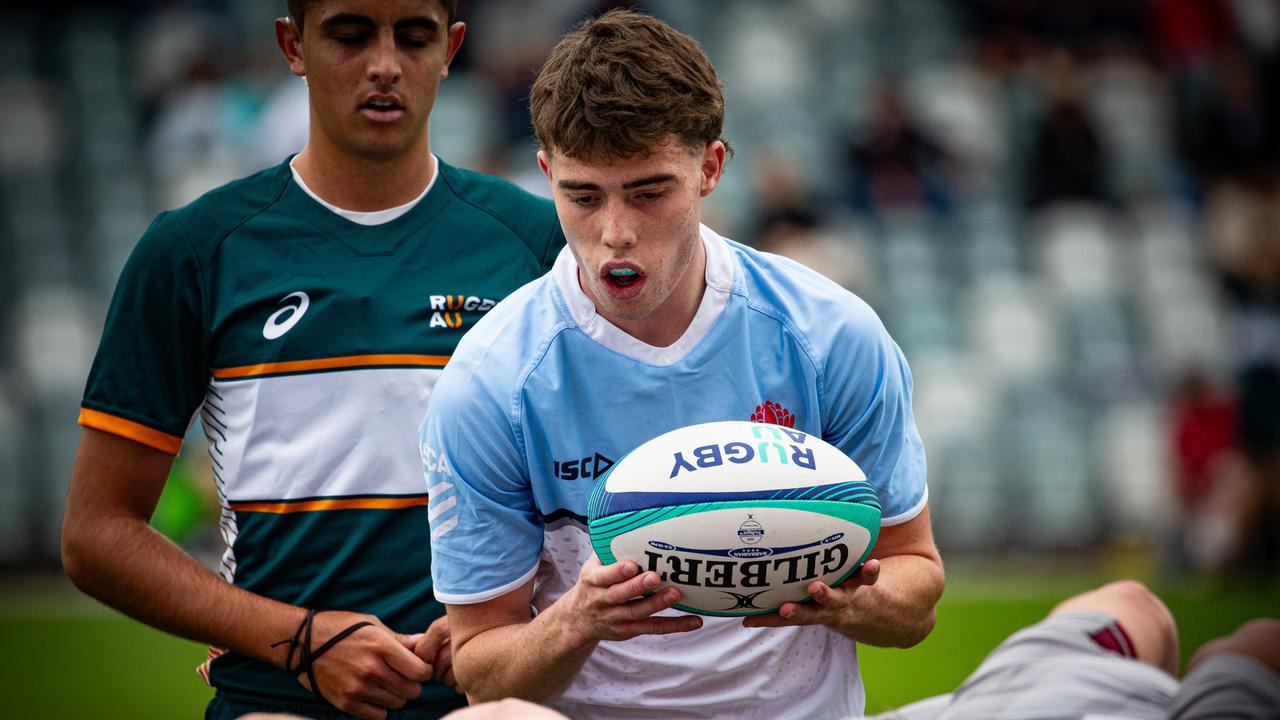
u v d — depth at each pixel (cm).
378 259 1180
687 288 984
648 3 5088
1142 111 5012
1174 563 3650
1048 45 5141
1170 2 5184
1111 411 4084
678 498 907
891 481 1035
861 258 4325
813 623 940
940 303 4275
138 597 1128
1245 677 1027
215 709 1198
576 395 1000
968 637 2742
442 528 1024
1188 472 3672
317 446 1150
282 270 1166
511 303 1034
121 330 1142
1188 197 4647
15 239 4272
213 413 1180
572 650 945
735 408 1007
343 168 1170
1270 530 3628
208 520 3009
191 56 4319
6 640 2725
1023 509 3875
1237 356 3884
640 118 880
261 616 1126
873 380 1018
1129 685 1098
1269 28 5219
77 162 4528
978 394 4053
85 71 4781
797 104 4947
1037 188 4550
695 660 1038
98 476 1141
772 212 3853
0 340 3956
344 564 1151
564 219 929
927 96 5000
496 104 4375
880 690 2320
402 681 1105
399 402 1155
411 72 1129
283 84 4184
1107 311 4328
